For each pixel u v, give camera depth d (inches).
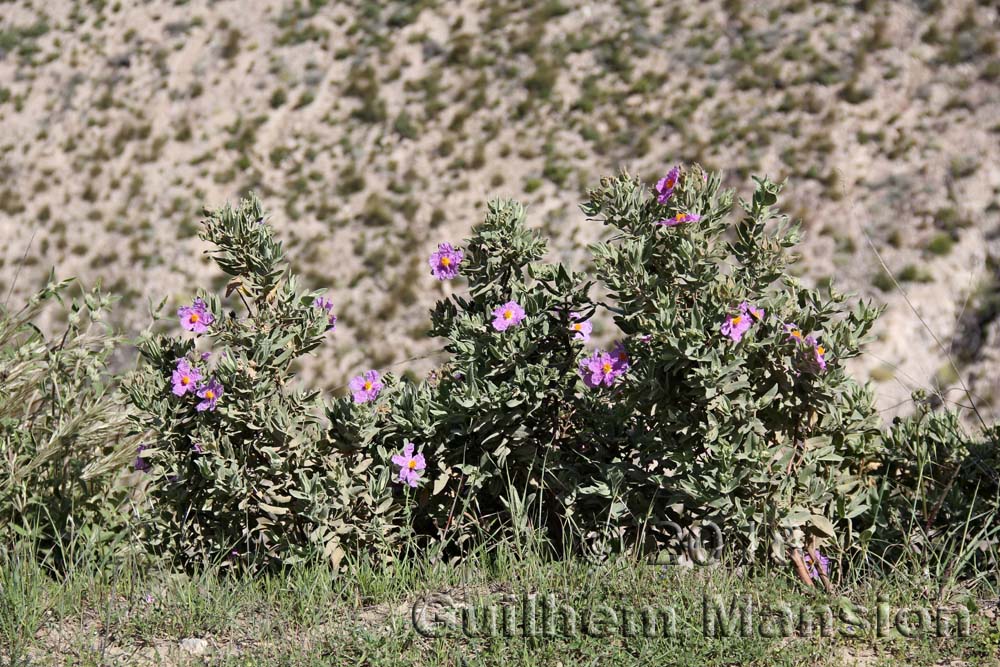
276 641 150.3
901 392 511.2
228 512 186.1
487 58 986.1
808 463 162.9
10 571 173.3
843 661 138.3
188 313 191.6
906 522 179.0
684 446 165.0
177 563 187.2
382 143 945.5
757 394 168.7
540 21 1002.7
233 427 185.0
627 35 960.9
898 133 783.1
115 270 924.6
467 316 189.9
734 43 916.6
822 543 167.0
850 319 166.1
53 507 197.9
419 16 1053.8
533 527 181.2
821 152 792.9
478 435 183.5
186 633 154.6
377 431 184.7
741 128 839.7
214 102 1046.4
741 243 171.8
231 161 983.0
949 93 799.7
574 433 187.8
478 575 170.7
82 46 1163.3
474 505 186.4
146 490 196.1
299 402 186.1
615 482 169.6
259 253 191.9
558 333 186.4
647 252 168.6
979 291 634.8
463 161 901.2
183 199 965.8
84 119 1085.1
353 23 1072.2
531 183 858.1
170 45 1119.6
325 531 175.5
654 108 889.5
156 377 189.8
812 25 896.9
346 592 168.4
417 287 811.4
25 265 966.4
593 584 157.3
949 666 136.2
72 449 203.6
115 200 991.0
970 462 185.0
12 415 205.8
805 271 689.0
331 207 901.2
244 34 1101.7
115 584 169.9
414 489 185.0
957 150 748.6
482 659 140.0
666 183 170.9
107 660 144.6
